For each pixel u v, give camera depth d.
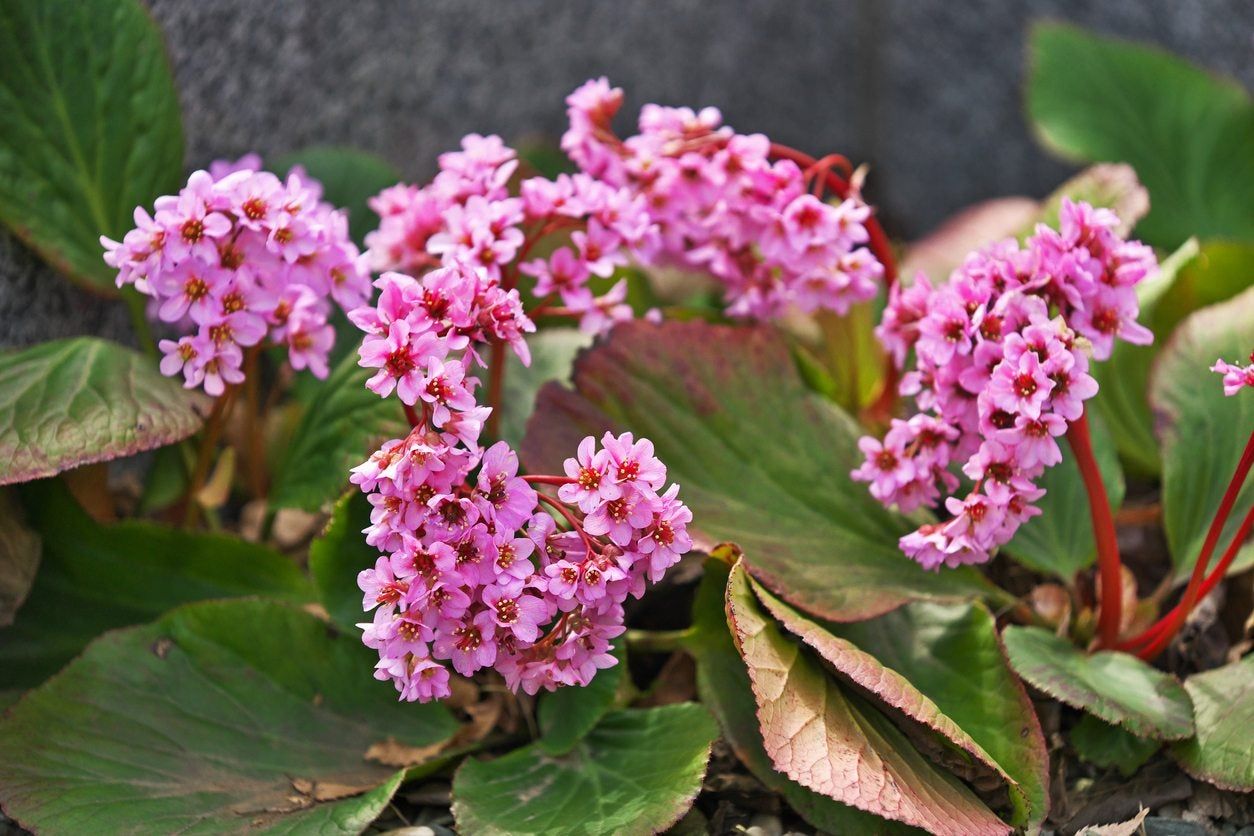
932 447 1.08
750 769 1.08
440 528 1.00
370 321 1.01
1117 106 1.44
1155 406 1.18
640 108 1.62
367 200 1.30
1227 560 1.09
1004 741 1.07
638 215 1.13
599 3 1.55
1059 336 1.04
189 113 1.28
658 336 1.15
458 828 1.04
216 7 1.28
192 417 1.12
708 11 1.63
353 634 1.12
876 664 1.04
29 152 1.17
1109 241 1.06
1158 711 1.07
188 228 1.05
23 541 1.13
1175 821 1.07
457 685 1.13
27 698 1.08
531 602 1.00
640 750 1.08
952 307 1.05
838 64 1.77
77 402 1.10
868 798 1.02
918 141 1.80
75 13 1.19
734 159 1.13
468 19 1.47
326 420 1.14
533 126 1.54
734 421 1.15
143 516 1.23
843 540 1.14
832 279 1.13
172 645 1.11
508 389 1.20
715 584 1.11
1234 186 1.43
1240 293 1.25
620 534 1.01
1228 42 1.57
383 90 1.42
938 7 1.72
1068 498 1.16
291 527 1.26
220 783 1.07
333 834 1.04
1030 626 1.15
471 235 1.09
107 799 1.05
